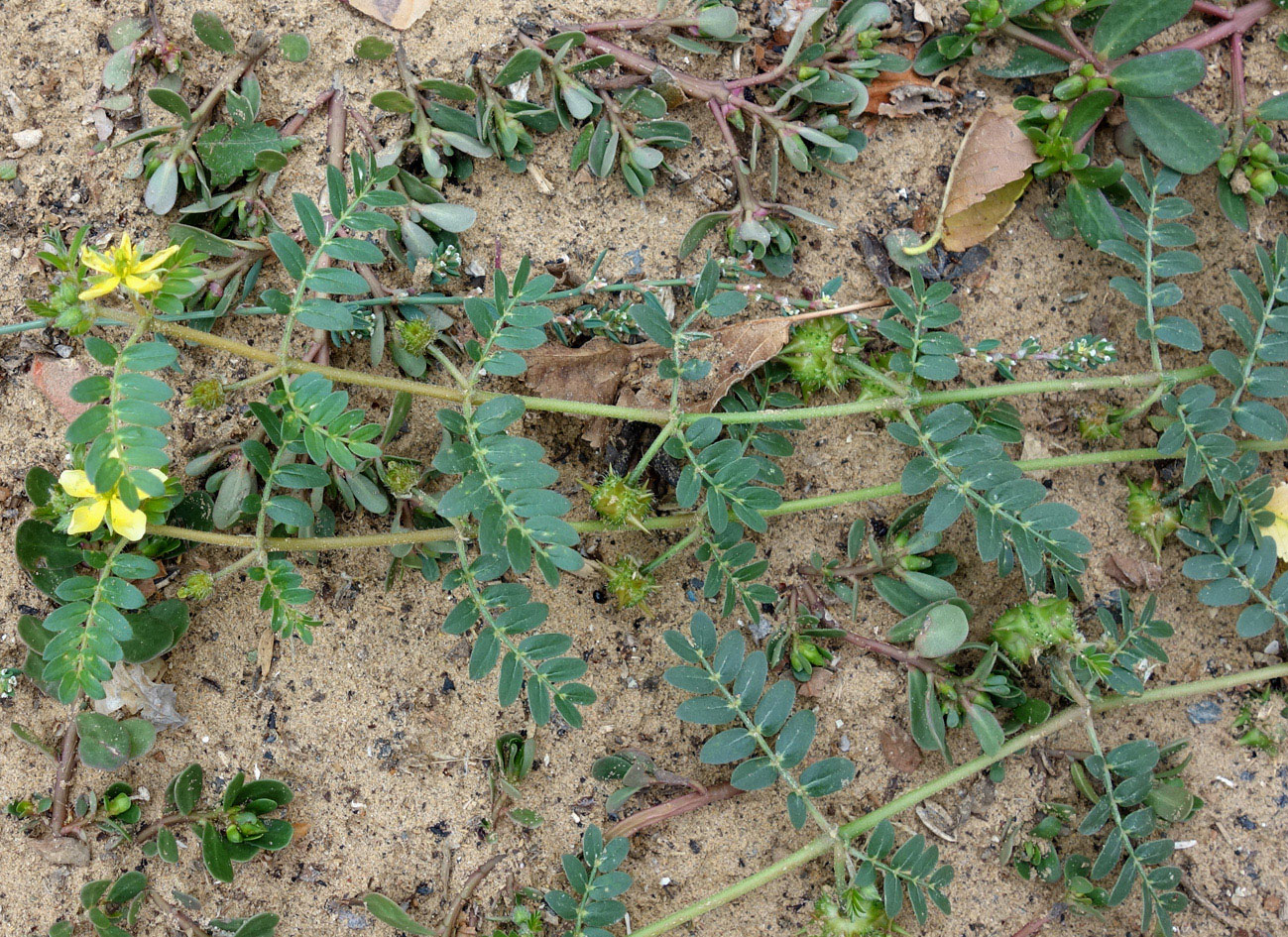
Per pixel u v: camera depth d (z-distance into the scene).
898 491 0.21
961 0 0.22
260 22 0.21
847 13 0.22
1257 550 0.22
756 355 0.21
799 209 0.21
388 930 0.21
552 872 0.21
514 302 0.19
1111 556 0.22
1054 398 0.22
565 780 0.21
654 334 0.20
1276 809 0.22
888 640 0.21
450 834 0.21
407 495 0.20
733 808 0.21
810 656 0.21
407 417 0.21
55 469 0.20
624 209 0.22
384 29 0.21
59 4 0.21
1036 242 0.22
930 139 0.22
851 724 0.22
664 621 0.21
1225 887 0.22
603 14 0.22
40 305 0.18
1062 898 0.22
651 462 0.21
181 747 0.21
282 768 0.21
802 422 0.21
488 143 0.21
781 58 0.22
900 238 0.22
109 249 0.20
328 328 0.19
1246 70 0.23
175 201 0.21
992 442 0.20
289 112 0.21
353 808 0.21
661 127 0.21
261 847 0.20
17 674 0.20
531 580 0.21
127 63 0.21
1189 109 0.22
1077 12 0.22
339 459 0.18
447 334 0.21
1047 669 0.22
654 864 0.21
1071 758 0.22
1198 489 0.22
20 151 0.21
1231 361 0.21
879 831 0.20
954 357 0.22
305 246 0.21
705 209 0.22
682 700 0.21
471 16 0.21
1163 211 0.22
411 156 0.21
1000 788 0.22
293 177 0.21
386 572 0.21
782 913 0.21
